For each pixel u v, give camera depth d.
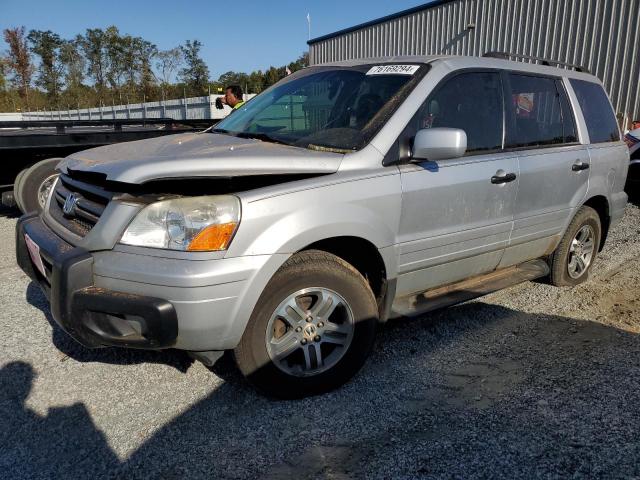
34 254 2.95
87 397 2.97
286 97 3.83
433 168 3.23
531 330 3.90
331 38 19.23
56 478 2.36
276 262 2.60
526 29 12.73
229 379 3.15
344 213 2.81
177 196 2.53
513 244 3.91
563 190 4.20
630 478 2.32
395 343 3.66
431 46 15.40
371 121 3.17
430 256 3.33
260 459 2.48
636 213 8.01
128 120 6.95
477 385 3.12
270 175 2.69
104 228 2.53
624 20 10.80
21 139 5.97
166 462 2.46
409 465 2.42
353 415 2.82
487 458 2.46
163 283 2.40
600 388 3.06
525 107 4.01
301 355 2.93
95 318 2.51
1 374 3.20
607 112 4.91
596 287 4.84
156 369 3.26
